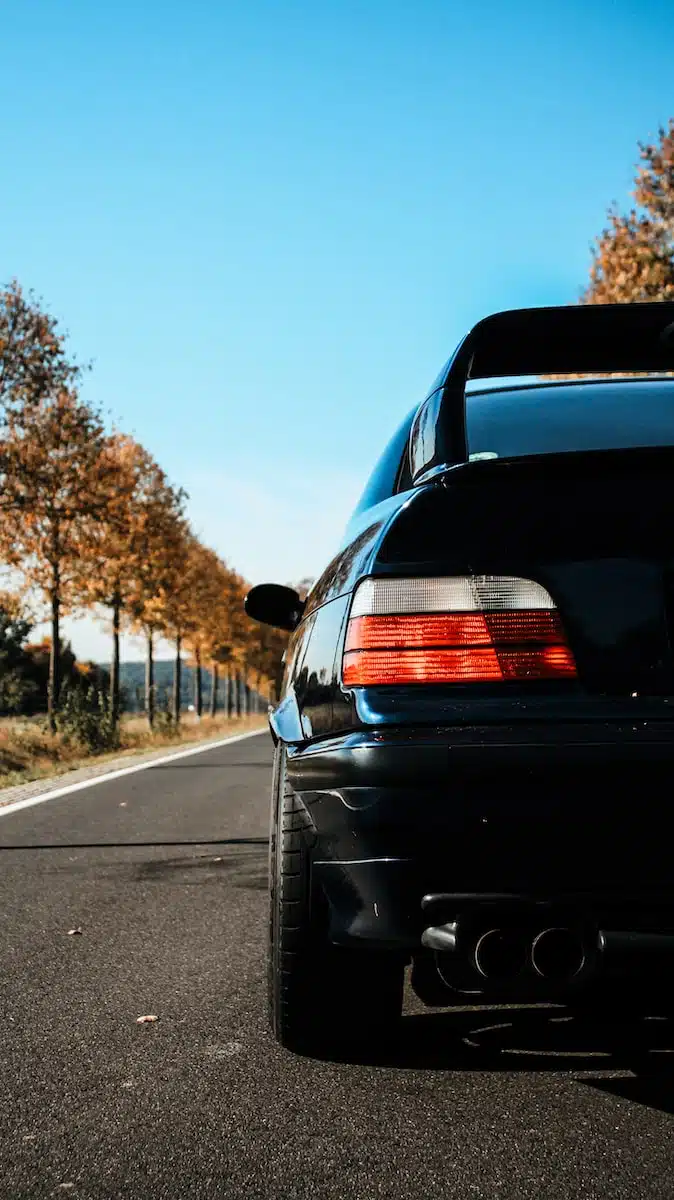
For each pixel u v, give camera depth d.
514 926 2.45
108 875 6.56
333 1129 2.60
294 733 3.00
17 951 4.61
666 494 2.58
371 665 2.58
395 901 2.50
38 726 24.83
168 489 33.66
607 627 2.52
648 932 2.41
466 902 2.44
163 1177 2.36
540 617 2.53
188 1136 2.58
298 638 3.59
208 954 4.53
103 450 26.66
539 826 2.42
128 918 5.29
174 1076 3.00
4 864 7.06
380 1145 2.50
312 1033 3.04
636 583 2.54
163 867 6.86
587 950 2.45
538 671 2.51
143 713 44.72
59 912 5.45
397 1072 2.97
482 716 2.46
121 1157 2.47
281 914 2.93
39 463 25.14
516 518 2.60
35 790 13.48
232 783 13.58
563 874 2.42
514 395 3.45
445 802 2.45
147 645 39.06
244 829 8.71
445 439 3.12
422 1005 3.63
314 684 2.89
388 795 2.47
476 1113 2.66
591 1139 2.49
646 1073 2.91
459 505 2.65
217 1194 2.28
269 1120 2.66
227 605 52.91
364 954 2.92
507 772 2.42
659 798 2.40
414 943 2.53
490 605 2.55
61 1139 2.58
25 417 24.66
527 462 2.61
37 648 62.25
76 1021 3.58
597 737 2.41
